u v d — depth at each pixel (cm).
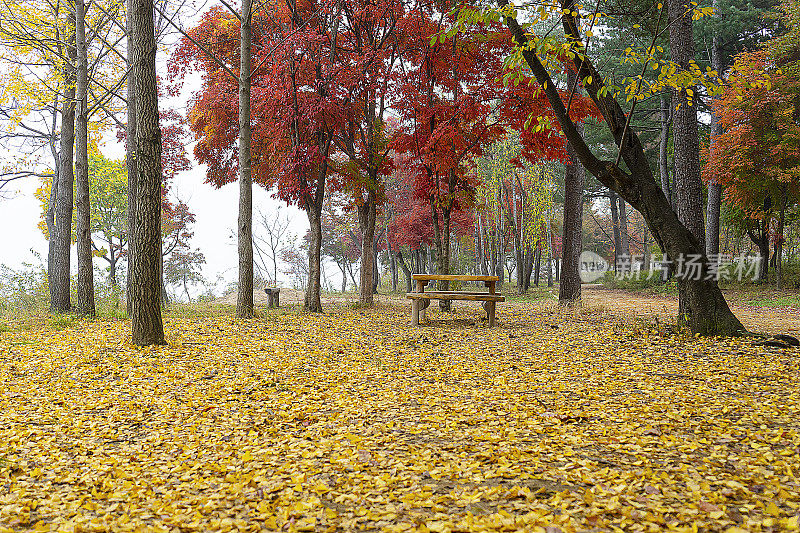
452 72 1390
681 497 287
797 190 1859
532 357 760
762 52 1850
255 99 1402
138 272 848
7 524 283
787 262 2534
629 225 5275
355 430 450
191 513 296
